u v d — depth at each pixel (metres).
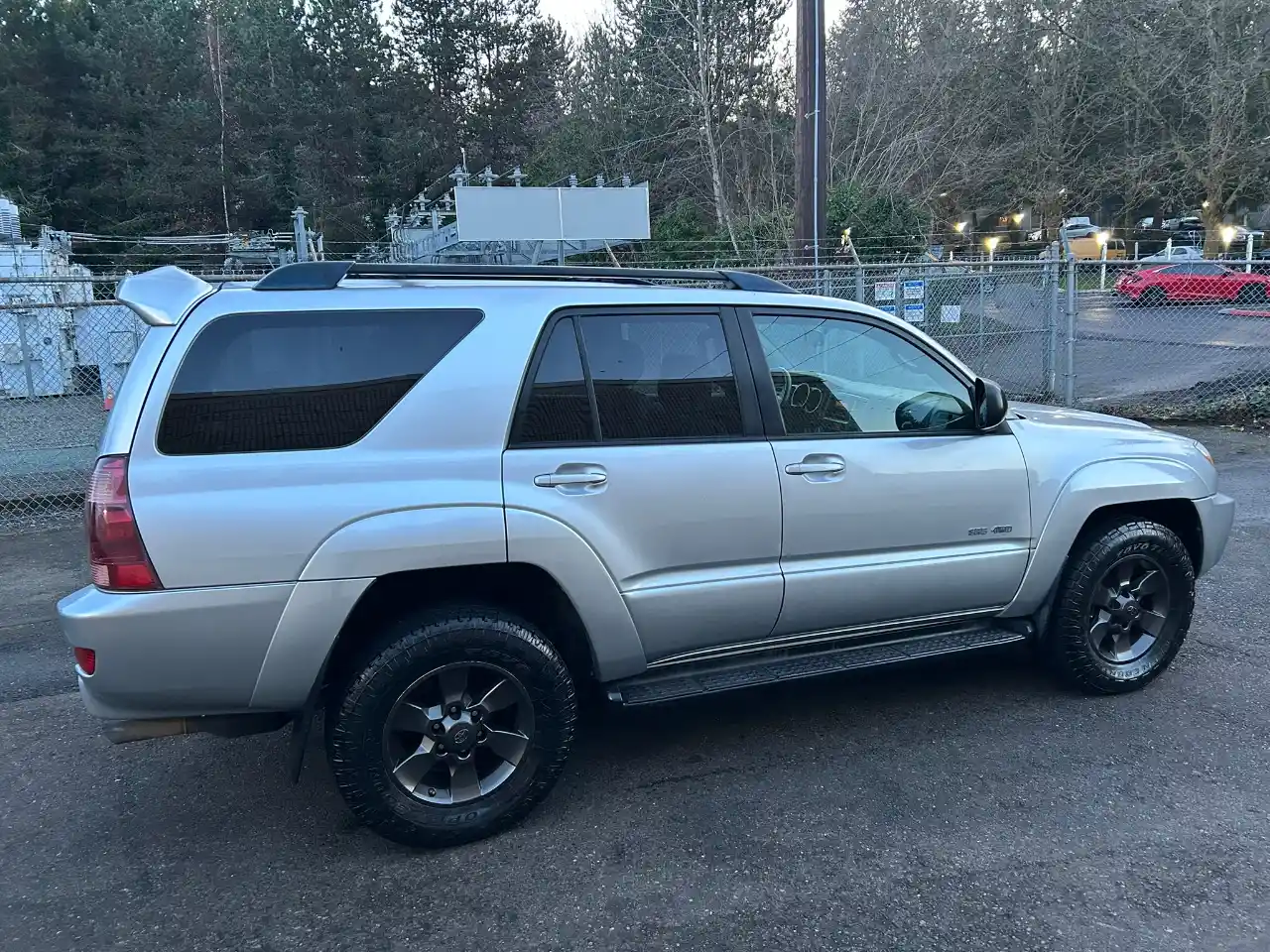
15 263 15.49
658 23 25.69
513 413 3.15
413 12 41.75
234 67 42.75
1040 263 11.11
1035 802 3.36
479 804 3.19
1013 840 3.13
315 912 2.84
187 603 2.80
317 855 3.16
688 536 3.36
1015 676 4.51
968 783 3.51
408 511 2.98
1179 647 4.30
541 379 3.22
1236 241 34.69
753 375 3.54
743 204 25.16
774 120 25.94
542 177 32.97
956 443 3.81
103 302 7.54
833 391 3.70
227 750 3.97
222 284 3.13
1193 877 2.91
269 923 2.80
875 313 3.81
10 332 11.02
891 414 3.79
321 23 41.25
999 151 29.25
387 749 3.04
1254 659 4.58
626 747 3.89
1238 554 6.27
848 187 19.30
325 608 2.91
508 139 41.34
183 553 2.79
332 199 38.81
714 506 3.38
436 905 2.87
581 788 3.55
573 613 3.31
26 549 7.22
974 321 11.68
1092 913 2.75
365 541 2.93
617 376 3.34
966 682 4.46
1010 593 3.99
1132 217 42.28
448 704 3.13
